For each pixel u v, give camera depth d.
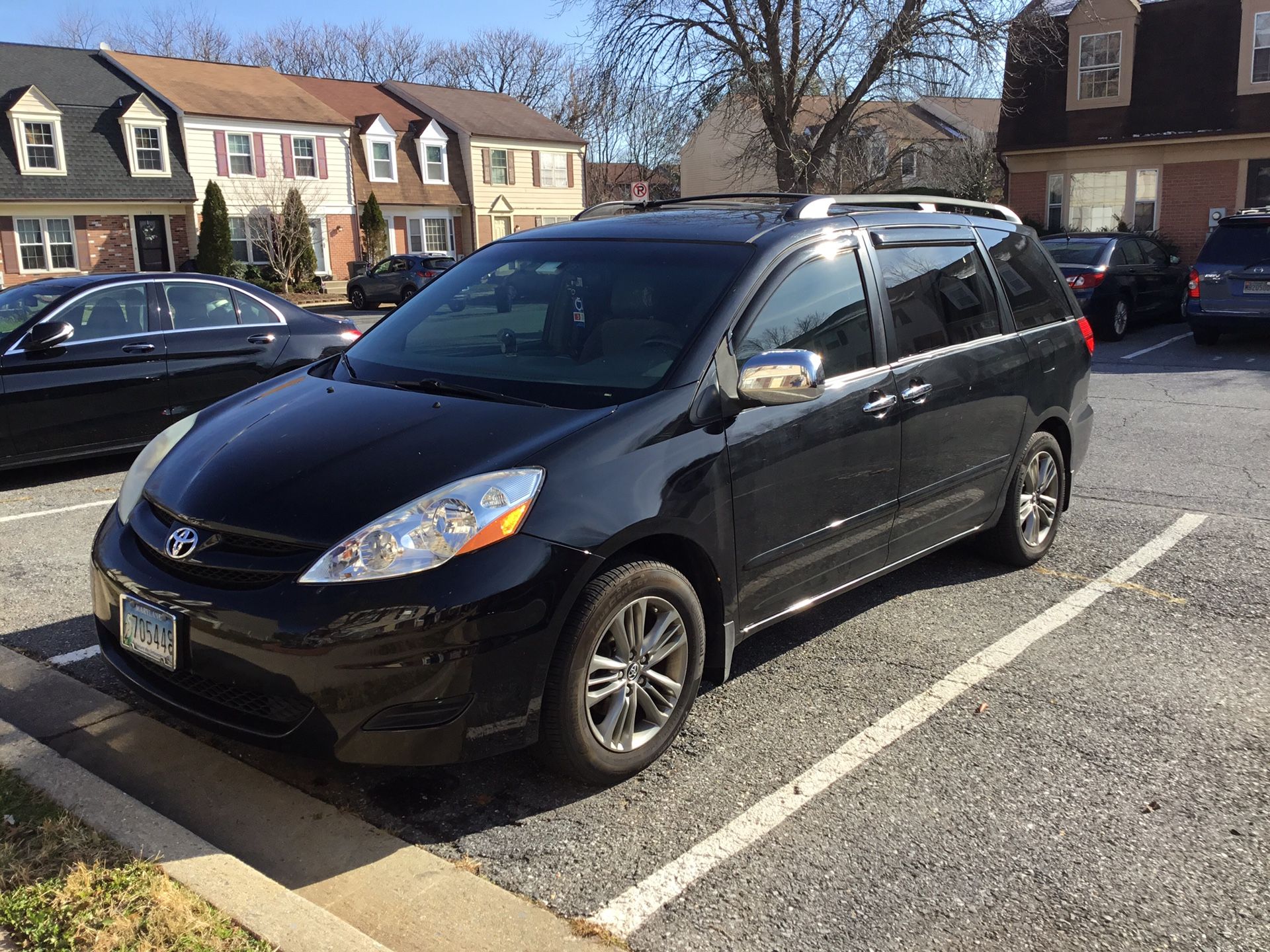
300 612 2.75
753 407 3.47
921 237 4.55
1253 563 5.41
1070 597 4.95
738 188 41.88
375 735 2.78
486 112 43.41
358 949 2.36
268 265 33.81
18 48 31.83
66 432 7.01
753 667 4.17
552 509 2.95
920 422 4.24
